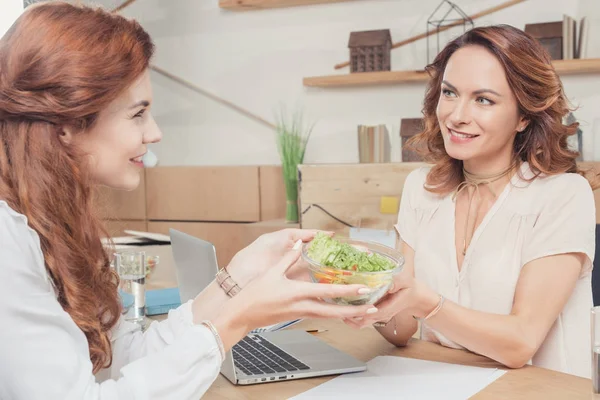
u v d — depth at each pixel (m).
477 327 1.34
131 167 1.07
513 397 1.15
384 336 1.49
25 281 0.91
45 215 0.96
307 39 3.81
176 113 4.14
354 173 3.12
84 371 0.93
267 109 3.93
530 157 1.68
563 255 1.54
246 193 3.79
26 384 0.89
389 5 3.62
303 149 3.68
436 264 1.75
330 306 1.06
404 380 1.25
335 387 1.22
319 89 3.80
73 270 0.98
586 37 3.16
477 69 1.57
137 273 1.70
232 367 1.24
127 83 0.99
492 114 1.58
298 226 3.42
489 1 3.42
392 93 3.64
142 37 1.04
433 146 1.86
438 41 3.53
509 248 1.63
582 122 3.26
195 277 1.43
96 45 0.96
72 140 0.99
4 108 0.95
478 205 1.73
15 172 0.96
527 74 1.57
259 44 3.92
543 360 1.60
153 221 3.98
